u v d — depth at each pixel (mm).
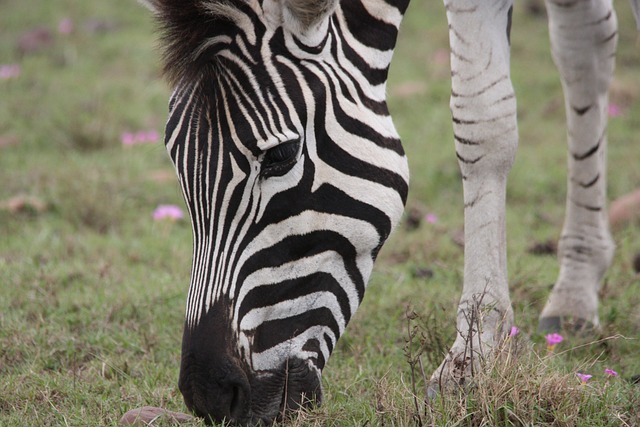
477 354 7332
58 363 9188
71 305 10641
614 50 9859
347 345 9539
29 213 15070
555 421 6766
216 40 6340
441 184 17016
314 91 6438
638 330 9836
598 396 7207
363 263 6812
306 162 6410
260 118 6270
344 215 6559
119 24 27484
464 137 7711
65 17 27781
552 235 14094
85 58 24656
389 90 22344
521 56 24891
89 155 18328
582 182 9984
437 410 6777
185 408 7809
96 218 14836
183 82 6387
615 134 19359
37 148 18766
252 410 6453
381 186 6707
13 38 26234
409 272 12305
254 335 6422
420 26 27172
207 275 6367
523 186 16734
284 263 6426
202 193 6352
